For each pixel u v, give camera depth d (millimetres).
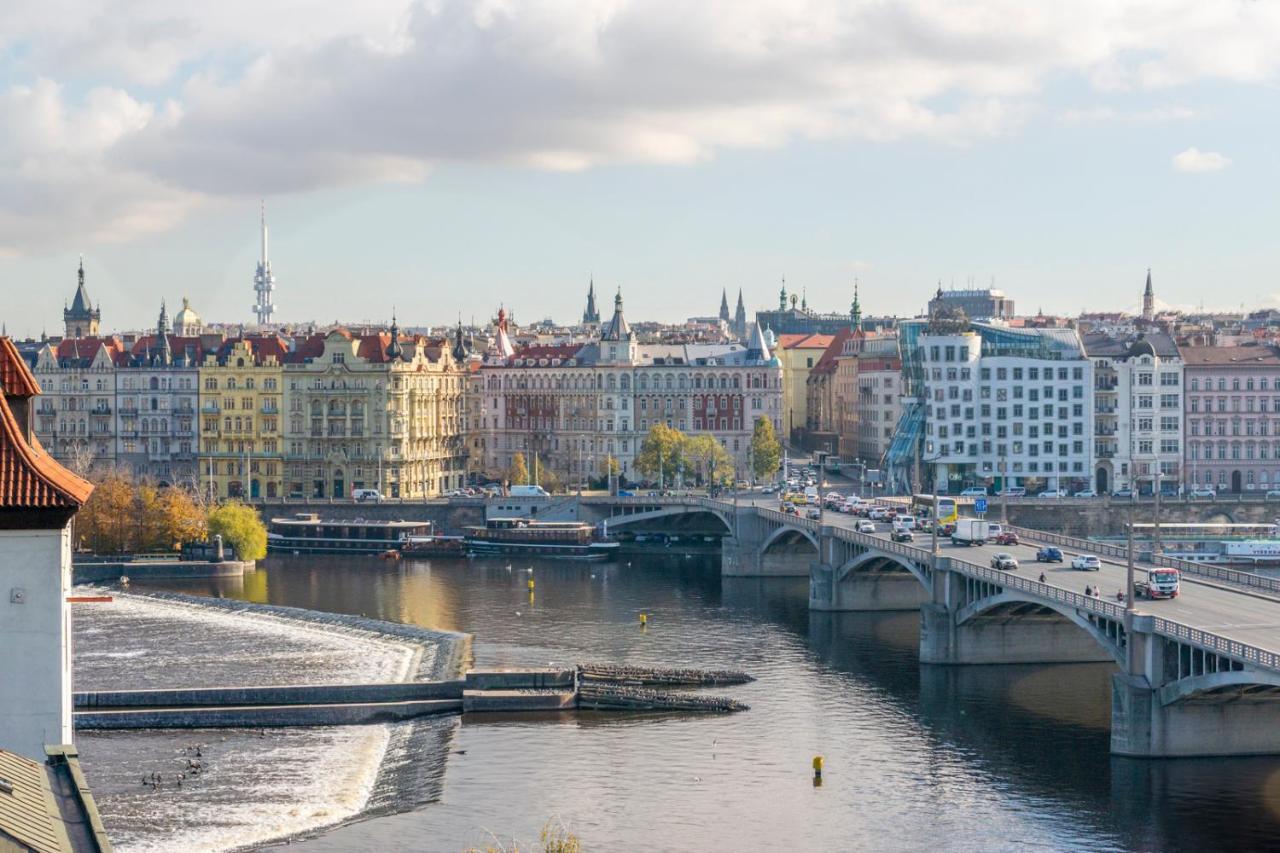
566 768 182875
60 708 94688
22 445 95688
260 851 156500
